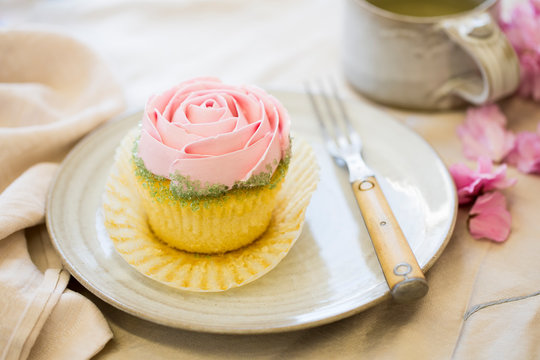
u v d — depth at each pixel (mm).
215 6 517
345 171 360
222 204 302
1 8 504
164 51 474
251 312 288
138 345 292
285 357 287
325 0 534
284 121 312
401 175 353
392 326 297
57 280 297
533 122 402
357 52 405
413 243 311
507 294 303
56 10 505
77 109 404
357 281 302
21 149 356
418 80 395
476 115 389
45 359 282
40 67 422
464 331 291
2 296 286
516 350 280
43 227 335
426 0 430
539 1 412
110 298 284
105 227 322
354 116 387
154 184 305
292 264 313
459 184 350
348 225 331
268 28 500
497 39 374
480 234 330
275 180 312
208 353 289
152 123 301
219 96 309
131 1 513
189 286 298
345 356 287
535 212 342
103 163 357
